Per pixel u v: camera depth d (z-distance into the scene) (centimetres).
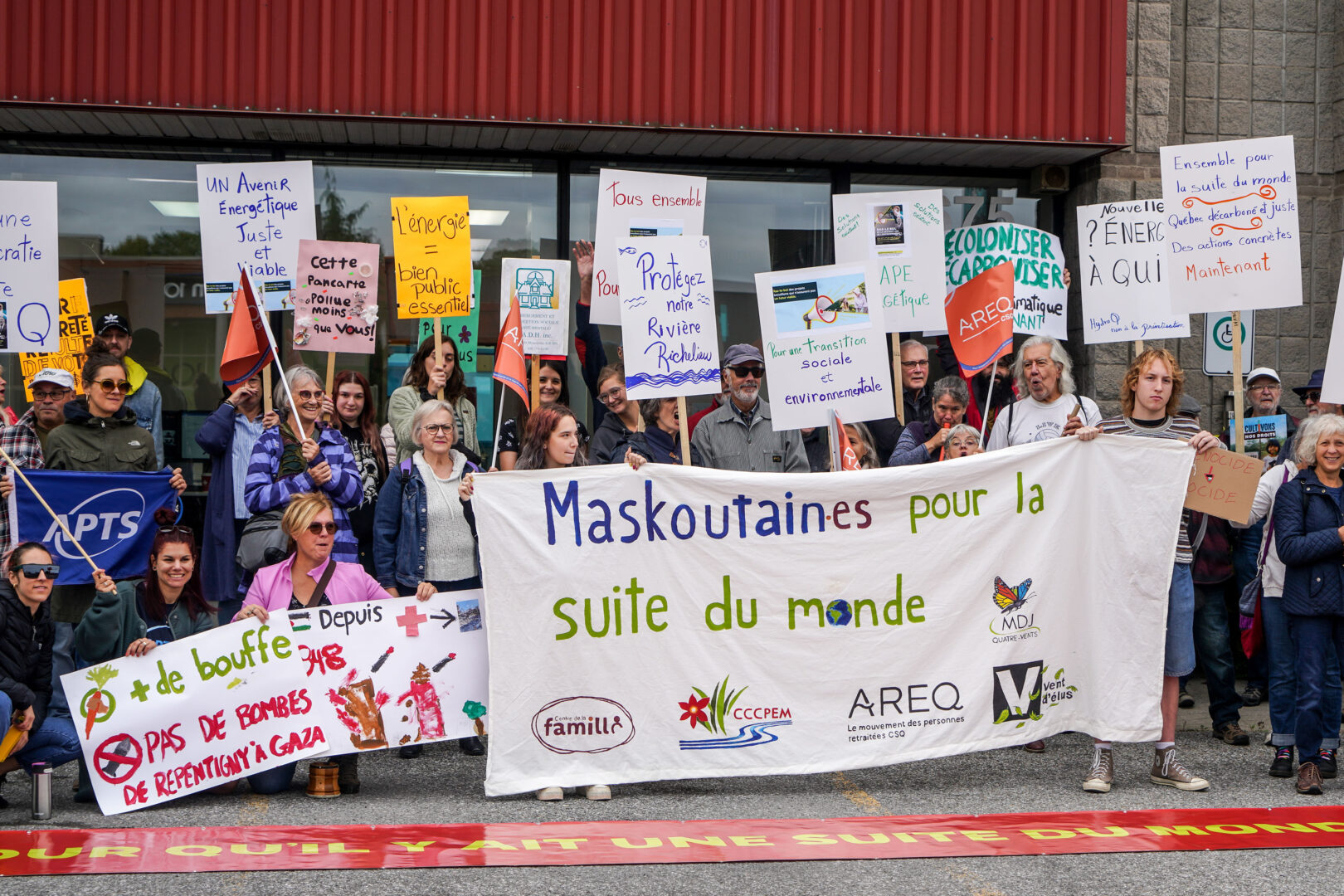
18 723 563
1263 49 1018
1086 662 631
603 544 606
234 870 488
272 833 537
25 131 906
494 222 965
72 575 674
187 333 934
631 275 690
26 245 721
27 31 841
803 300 722
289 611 602
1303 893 479
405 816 570
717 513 613
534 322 834
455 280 798
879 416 718
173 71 853
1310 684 621
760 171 990
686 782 637
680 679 607
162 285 930
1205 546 740
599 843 526
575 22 881
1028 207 1023
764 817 570
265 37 859
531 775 595
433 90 873
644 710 604
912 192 830
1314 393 856
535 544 602
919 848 524
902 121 917
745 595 613
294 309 786
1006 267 779
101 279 925
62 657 673
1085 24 934
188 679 587
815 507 618
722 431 766
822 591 616
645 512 609
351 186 948
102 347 775
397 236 796
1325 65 1023
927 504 623
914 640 620
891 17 916
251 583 670
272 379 901
